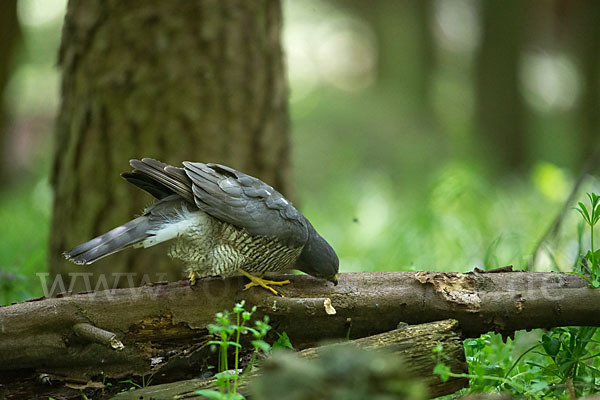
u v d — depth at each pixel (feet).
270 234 24.07
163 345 23.67
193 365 23.61
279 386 16.16
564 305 23.24
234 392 19.21
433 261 43.96
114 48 35.27
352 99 148.77
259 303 23.75
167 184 23.68
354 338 24.43
